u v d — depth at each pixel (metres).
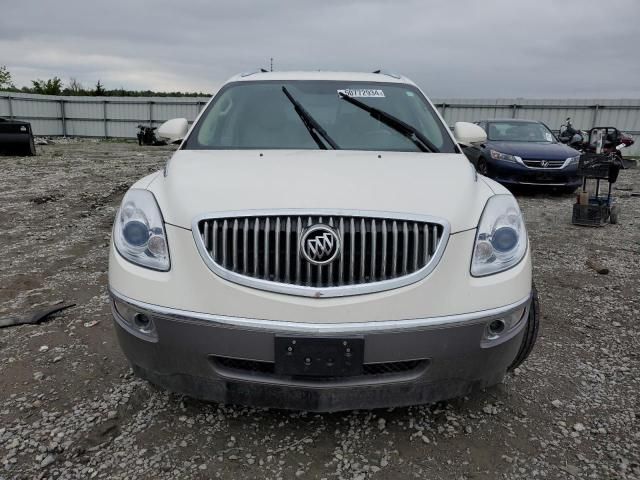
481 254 2.21
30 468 2.20
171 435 2.43
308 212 2.11
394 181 2.39
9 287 4.41
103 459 2.27
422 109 3.58
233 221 2.14
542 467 2.25
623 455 2.33
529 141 11.12
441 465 2.26
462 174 2.62
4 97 30.33
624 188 12.16
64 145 25.97
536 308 2.65
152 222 2.25
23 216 7.48
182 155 2.97
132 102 31.80
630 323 3.82
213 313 2.10
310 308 2.04
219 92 3.69
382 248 2.09
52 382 2.87
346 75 3.88
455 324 2.10
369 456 2.31
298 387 2.13
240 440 2.41
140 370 2.34
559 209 8.96
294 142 3.22
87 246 5.85
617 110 23.81
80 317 3.77
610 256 5.82
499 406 2.70
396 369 2.18
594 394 2.83
